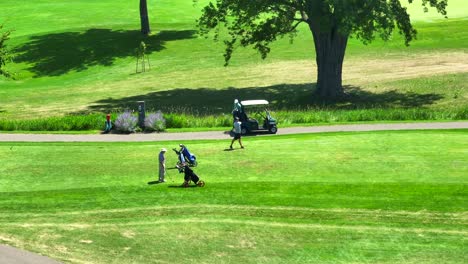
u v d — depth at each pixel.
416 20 189.25
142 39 177.62
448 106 108.38
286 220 52.56
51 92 137.00
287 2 122.00
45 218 53.88
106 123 92.38
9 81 147.75
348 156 71.44
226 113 110.38
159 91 133.50
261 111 105.00
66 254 46.78
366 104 113.75
